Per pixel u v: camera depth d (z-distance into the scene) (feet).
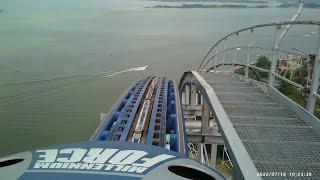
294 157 16.11
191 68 243.19
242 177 14.29
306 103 22.80
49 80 208.85
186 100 67.46
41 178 6.98
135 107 37.22
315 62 20.44
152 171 7.46
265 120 21.53
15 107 164.55
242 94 29.27
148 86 59.06
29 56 286.46
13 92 184.44
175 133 27.35
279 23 27.14
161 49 331.98
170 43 372.17
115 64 260.01
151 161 7.96
